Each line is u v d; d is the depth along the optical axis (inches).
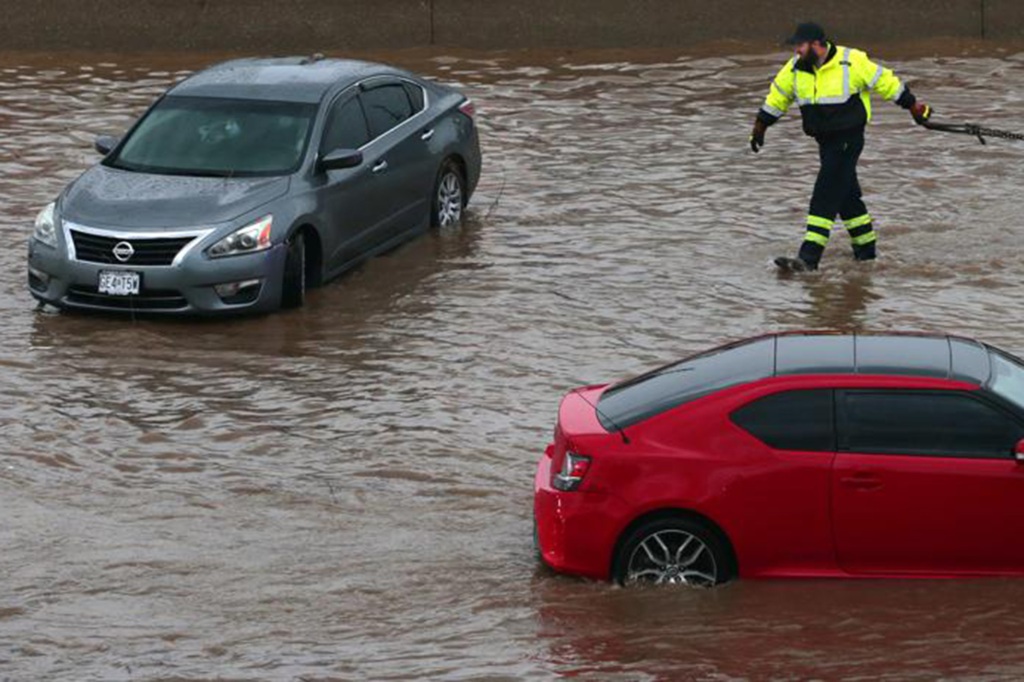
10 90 3120.1
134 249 2003.0
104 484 1533.0
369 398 1747.0
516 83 3159.5
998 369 1349.7
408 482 1537.9
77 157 2706.7
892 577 1307.8
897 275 2134.6
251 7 3412.9
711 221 2383.1
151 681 1163.9
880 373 1321.4
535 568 1360.7
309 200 2090.3
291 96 2207.2
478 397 1745.8
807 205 2453.2
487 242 2314.2
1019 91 3073.3
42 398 1750.7
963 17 3408.0
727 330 1937.7
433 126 2365.9
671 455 1306.6
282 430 1663.4
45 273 2038.6
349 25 3410.4
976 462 1290.6
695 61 3304.6
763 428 1307.8
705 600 1289.4
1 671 1184.2
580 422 1349.7
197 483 1535.4
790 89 2137.1
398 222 2284.7
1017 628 1226.6
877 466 1291.8
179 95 2234.3
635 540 1311.5
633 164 2672.2
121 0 3403.1
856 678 1151.6
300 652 1213.1
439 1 3403.1
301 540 1412.4
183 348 1918.1
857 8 3400.6
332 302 2082.9
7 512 1462.8
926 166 2637.8
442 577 1342.3
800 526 1299.2
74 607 1288.1
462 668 1180.5
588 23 3398.1
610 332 1940.2
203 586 1325.0
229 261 2003.0
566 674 1169.4
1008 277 2114.9
